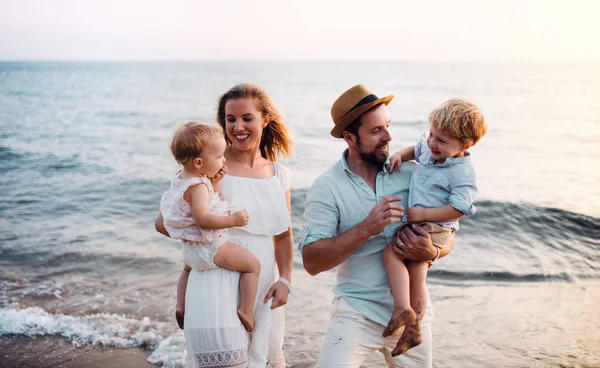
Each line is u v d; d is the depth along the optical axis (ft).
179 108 114.21
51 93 156.66
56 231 27.89
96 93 159.22
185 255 9.01
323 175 9.86
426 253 9.17
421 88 169.89
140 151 55.98
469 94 144.77
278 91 165.07
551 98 129.08
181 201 8.67
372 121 9.12
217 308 8.79
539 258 23.61
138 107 115.75
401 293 9.09
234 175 9.62
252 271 9.06
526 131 69.56
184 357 14.60
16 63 643.04
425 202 9.41
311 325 16.61
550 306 18.22
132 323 16.80
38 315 17.29
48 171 44.06
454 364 14.37
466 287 20.18
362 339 9.58
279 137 10.56
